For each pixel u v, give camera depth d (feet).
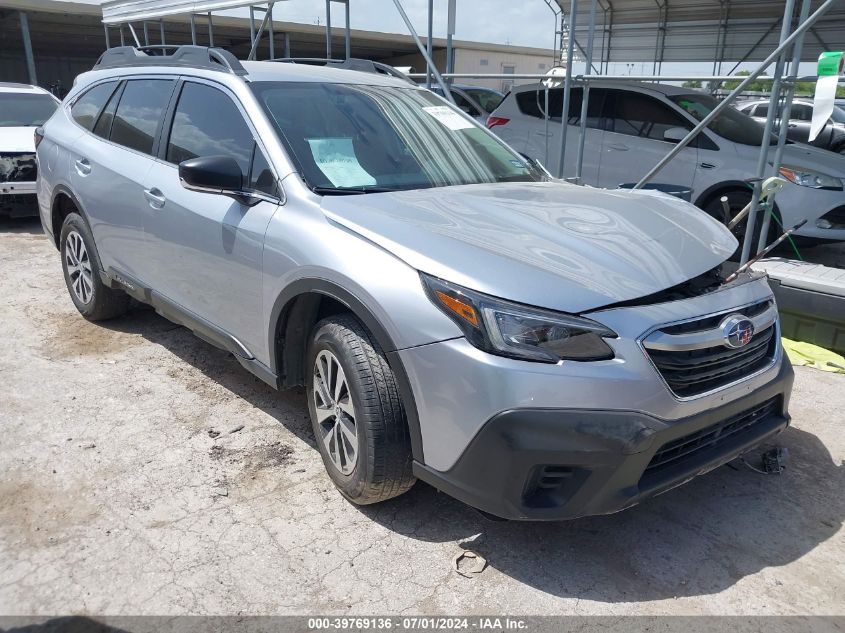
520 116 29.01
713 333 8.14
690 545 9.11
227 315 11.12
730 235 10.38
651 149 24.97
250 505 9.65
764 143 16.42
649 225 9.80
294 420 12.05
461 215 9.39
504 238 8.68
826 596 8.23
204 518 9.34
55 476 10.17
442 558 8.72
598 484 7.48
